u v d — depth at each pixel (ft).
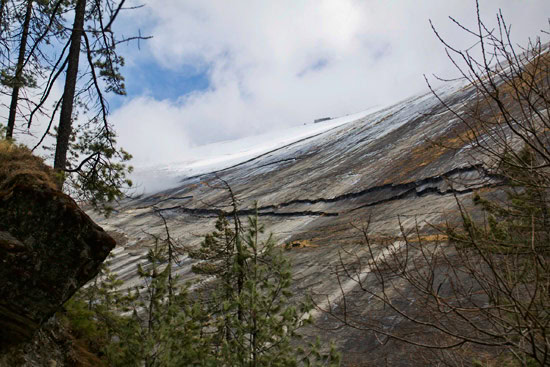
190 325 16.20
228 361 14.62
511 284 9.24
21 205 12.21
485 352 15.29
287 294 15.66
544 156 9.32
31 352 13.08
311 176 191.72
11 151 14.33
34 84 31.60
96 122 33.50
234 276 18.78
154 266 16.42
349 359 34.09
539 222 12.75
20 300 11.43
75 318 19.58
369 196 126.00
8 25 32.22
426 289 10.16
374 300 45.78
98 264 13.03
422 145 148.05
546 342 8.48
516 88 9.32
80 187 32.55
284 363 14.29
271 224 136.36
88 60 32.22
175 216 195.93
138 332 14.66
